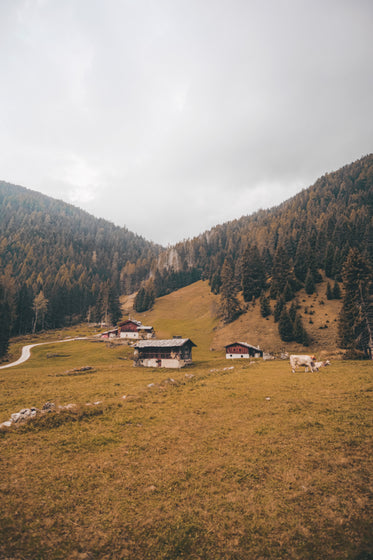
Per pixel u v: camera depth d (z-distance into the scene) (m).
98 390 32.72
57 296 160.50
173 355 64.56
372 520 8.65
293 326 90.62
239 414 19.75
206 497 10.48
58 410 21.61
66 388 35.38
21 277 189.38
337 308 100.75
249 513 9.48
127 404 24.61
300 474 11.46
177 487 11.26
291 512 9.37
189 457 13.77
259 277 133.50
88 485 11.63
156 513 9.76
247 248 140.62
